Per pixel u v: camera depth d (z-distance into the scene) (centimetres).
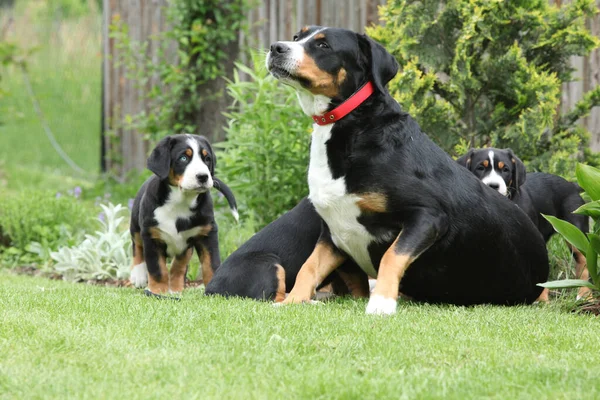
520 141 789
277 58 535
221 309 505
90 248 867
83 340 396
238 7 1266
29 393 316
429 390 325
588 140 817
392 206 536
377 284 517
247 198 902
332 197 545
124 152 1573
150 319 467
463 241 565
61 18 2766
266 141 884
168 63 1438
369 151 536
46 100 2423
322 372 348
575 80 820
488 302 615
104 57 1625
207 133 1323
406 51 787
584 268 700
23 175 1598
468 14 768
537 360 378
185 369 350
